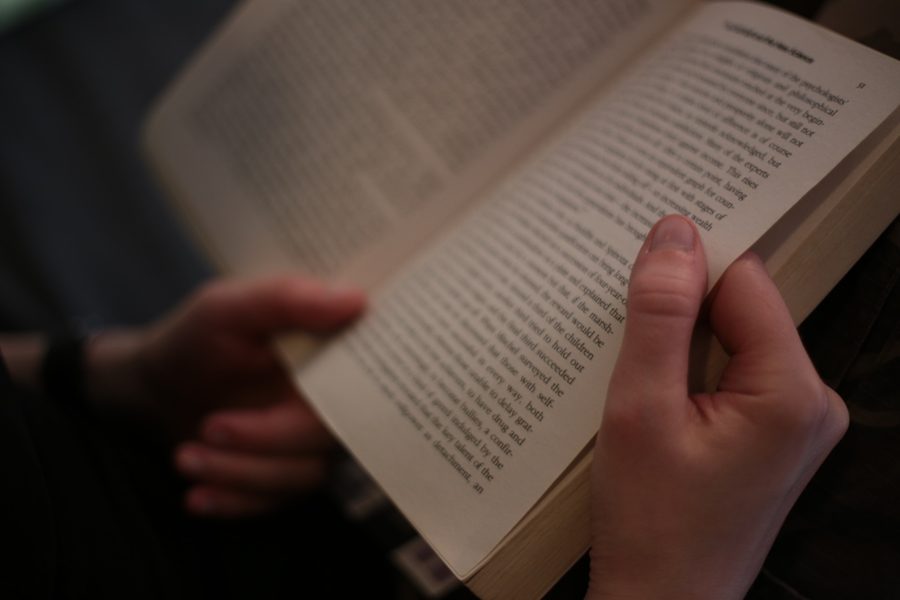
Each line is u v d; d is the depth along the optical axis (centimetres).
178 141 51
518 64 45
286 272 48
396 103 47
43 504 37
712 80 40
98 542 40
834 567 38
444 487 38
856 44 38
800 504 39
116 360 52
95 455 44
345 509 51
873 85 37
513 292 40
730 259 36
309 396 43
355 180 47
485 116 45
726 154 38
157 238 71
